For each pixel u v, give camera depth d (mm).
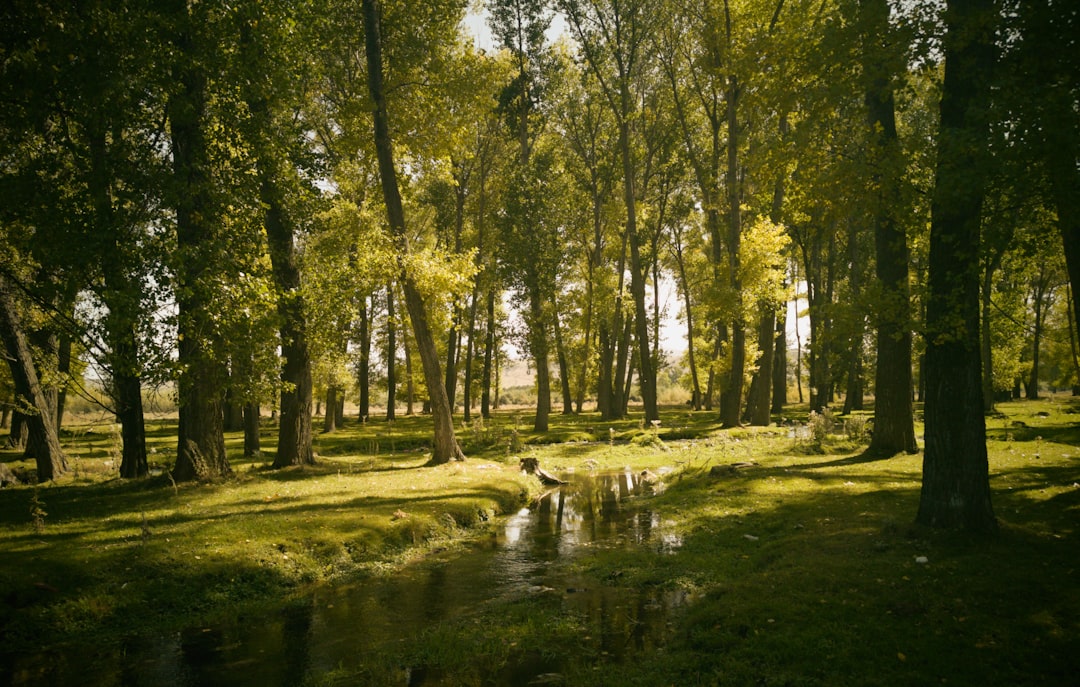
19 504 13273
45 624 7453
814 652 5645
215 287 10633
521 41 33375
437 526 12227
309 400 19062
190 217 12062
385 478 16594
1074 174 6590
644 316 33812
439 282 19094
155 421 44094
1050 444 17422
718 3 26953
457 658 6441
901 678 5074
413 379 53344
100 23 9789
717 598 7465
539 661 6332
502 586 8977
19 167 10828
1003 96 6926
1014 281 32375
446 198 37312
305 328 17875
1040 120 6555
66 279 10281
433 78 19609
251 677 6285
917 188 8578
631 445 26359
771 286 27469
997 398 43906
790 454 19453
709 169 37156
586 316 42594
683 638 6543
